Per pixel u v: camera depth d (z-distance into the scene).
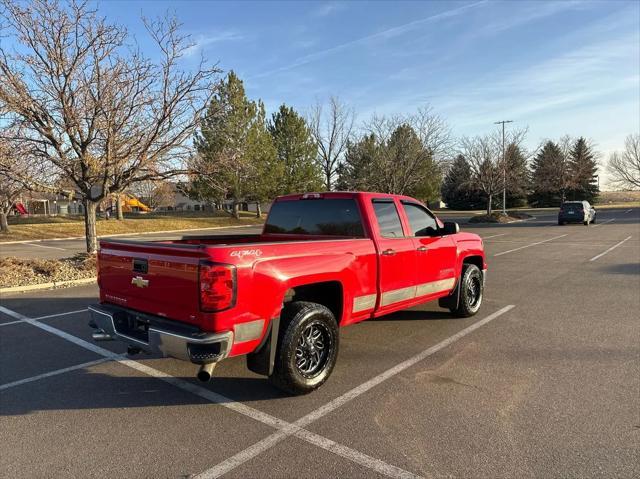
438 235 6.08
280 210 6.02
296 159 42.53
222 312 3.60
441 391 4.32
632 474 2.98
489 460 3.16
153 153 11.29
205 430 3.65
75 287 10.27
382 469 3.08
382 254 5.10
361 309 4.92
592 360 5.09
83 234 29.09
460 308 6.80
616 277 10.55
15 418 3.91
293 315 4.16
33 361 5.37
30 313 7.79
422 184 44.81
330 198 5.46
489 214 39.78
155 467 3.14
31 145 9.96
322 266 4.38
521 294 8.74
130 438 3.54
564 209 32.50
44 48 9.93
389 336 6.07
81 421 3.85
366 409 3.97
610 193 95.31
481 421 3.72
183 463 3.19
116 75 10.09
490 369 4.86
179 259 3.77
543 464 3.10
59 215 42.50
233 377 4.80
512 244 19.23
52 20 9.72
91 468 3.14
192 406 4.11
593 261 13.41
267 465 3.15
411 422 3.72
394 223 5.51
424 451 3.29
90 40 10.07
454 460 3.16
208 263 3.56
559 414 3.81
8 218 40.12
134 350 4.52
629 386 4.36
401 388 4.41
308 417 3.85
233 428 3.68
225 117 13.50
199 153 11.93
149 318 4.05
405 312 7.37
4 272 10.45
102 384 4.66
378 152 31.84
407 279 5.52
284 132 42.56
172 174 11.77
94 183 11.85
